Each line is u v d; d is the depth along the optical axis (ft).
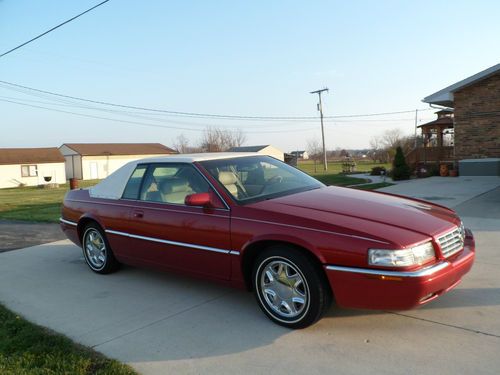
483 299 14.23
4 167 166.81
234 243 13.47
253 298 15.39
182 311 14.51
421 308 13.70
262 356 11.23
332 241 11.65
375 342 11.64
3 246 26.73
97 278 18.80
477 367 10.15
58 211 46.52
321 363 10.71
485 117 60.90
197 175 15.29
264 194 14.79
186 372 10.66
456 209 31.73
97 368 10.89
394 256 10.96
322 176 102.01
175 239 15.20
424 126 82.58
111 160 200.54
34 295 16.97
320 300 11.99
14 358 11.52
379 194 15.81
